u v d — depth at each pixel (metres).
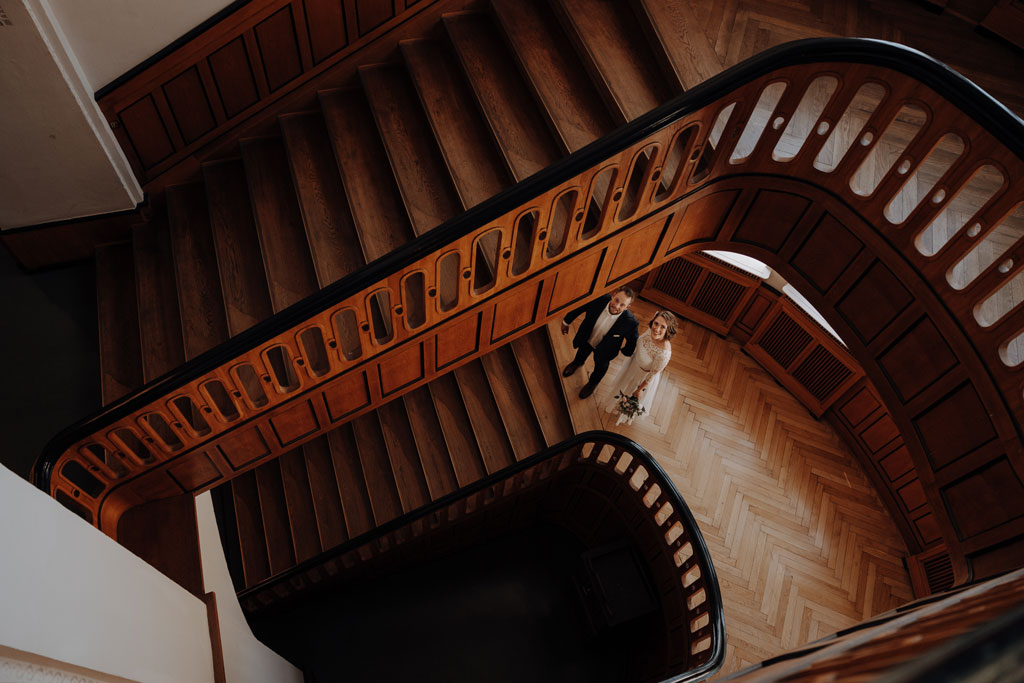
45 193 5.70
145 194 6.14
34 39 4.71
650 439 8.41
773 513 8.12
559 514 9.53
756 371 9.12
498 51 5.86
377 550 8.06
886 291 4.93
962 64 6.05
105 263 6.16
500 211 4.64
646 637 8.35
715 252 8.45
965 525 4.62
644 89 5.37
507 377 8.09
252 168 6.09
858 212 4.88
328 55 5.99
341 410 5.83
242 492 7.95
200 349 5.53
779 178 5.19
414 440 7.91
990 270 4.17
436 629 8.93
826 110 4.64
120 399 4.76
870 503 8.30
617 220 5.24
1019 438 4.12
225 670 4.91
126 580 3.51
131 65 5.35
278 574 7.50
